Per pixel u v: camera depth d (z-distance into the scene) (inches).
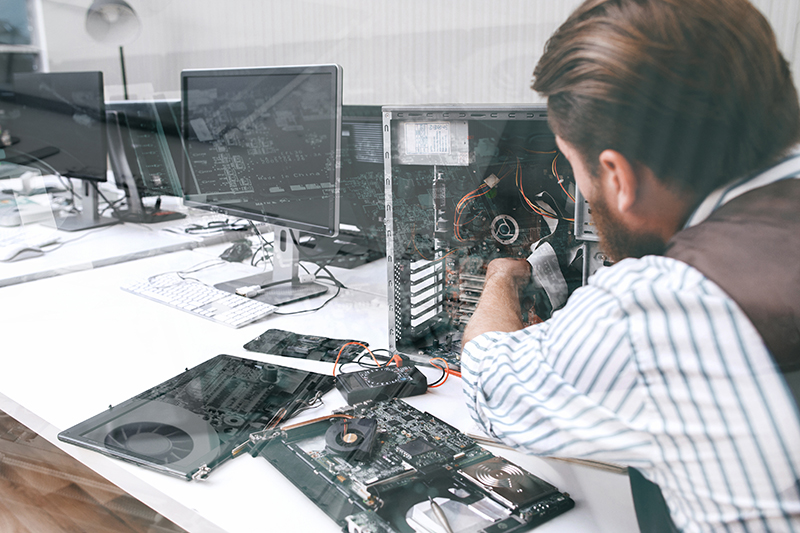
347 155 46.8
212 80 52.6
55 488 40.1
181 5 78.2
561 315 25.0
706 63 22.4
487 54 72.9
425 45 75.4
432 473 27.9
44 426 33.4
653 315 20.9
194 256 63.1
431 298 39.6
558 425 23.5
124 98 75.2
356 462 28.7
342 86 44.9
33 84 70.1
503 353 27.0
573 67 25.0
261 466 29.4
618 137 24.3
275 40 78.9
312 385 36.8
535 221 34.8
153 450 30.5
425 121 36.2
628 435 22.0
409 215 38.8
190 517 26.4
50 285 56.3
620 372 21.7
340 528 25.0
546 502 26.0
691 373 20.2
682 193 23.6
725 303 19.8
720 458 20.3
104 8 74.8
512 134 34.0
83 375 38.7
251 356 41.3
